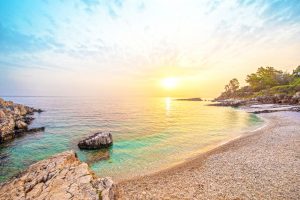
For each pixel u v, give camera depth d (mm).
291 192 10734
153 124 42438
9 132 29625
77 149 23297
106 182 9867
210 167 15359
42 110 75750
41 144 26219
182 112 74562
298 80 110438
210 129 35188
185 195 11086
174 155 20109
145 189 12250
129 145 24766
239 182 12242
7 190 9250
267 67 157000
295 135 24922
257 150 19031
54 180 9922
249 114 57125
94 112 69438
